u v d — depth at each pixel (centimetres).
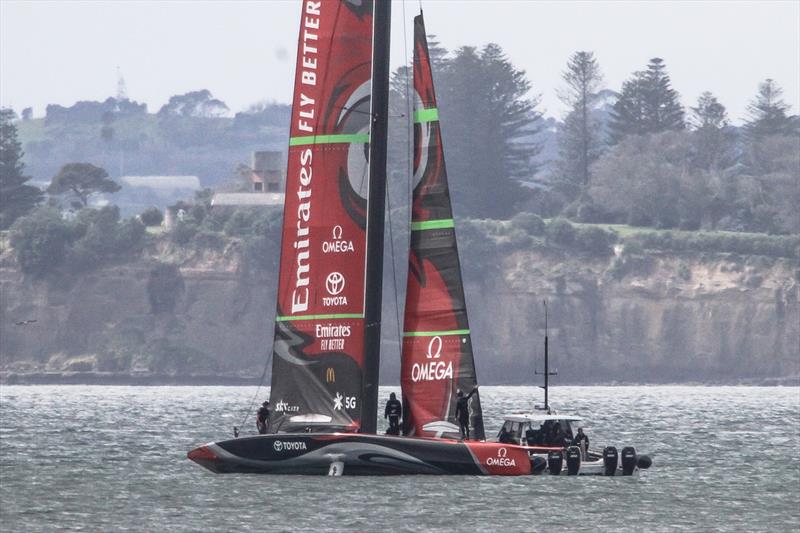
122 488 18800
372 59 17412
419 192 17962
